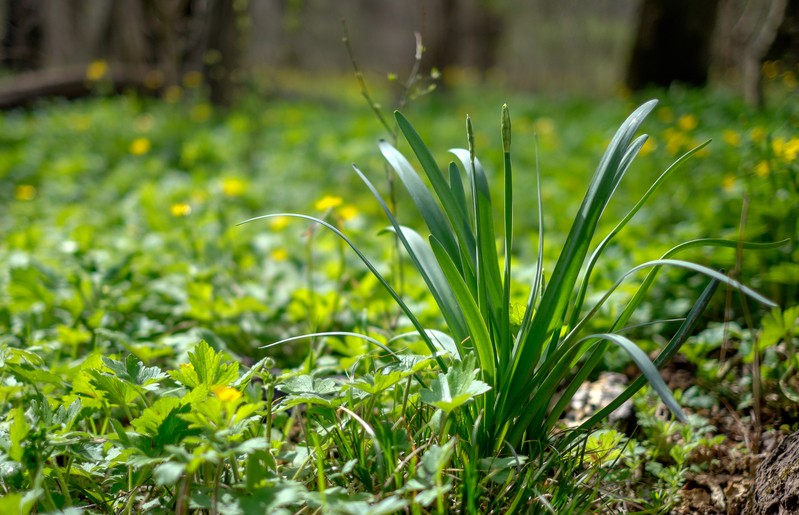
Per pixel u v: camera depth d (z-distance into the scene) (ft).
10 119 33.01
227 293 11.93
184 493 4.79
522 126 32.37
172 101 33.42
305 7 88.33
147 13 38.14
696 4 33.35
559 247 14.12
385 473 5.51
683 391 8.44
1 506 4.38
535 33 87.86
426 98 45.24
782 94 22.04
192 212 16.24
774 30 22.82
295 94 47.09
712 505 6.69
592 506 6.07
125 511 5.40
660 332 9.93
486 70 75.92
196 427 5.26
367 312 9.18
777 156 10.37
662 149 18.01
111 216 17.76
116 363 5.82
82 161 23.58
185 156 24.03
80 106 34.04
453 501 5.48
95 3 44.04
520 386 5.72
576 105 37.65
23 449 5.13
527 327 5.81
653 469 6.73
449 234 6.24
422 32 8.84
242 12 30.91
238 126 28.22
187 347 8.41
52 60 44.19
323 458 5.84
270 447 5.64
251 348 10.05
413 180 6.26
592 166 21.94
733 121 21.15
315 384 5.72
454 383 5.19
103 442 6.19
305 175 22.72
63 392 7.33
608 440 6.23
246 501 4.58
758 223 10.22
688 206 14.24
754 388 7.38
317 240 14.57
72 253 12.12
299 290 10.45
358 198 20.06
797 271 9.15
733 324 9.55
